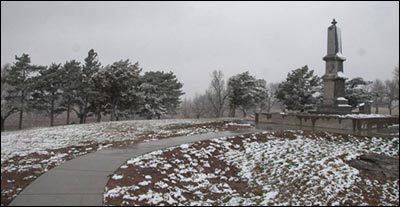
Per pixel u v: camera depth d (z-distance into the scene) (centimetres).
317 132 1598
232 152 1237
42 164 930
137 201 670
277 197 811
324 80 2311
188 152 1141
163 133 1619
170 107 4334
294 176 980
